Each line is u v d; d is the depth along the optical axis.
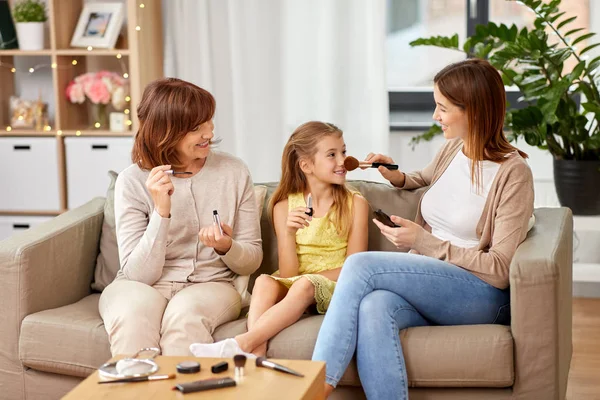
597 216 3.83
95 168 4.21
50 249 2.57
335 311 2.26
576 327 3.61
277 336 2.33
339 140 2.65
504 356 2.20
